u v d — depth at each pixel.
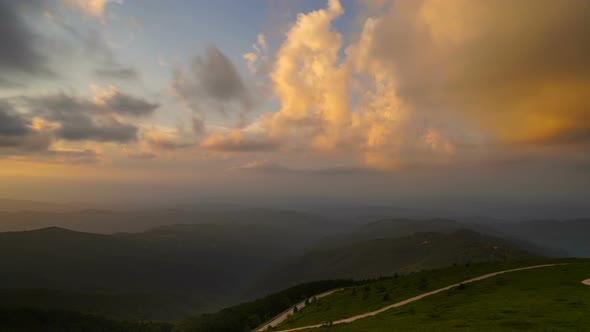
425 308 70.12
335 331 58.69
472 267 110.06
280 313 178.50
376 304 90.62
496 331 42.31
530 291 68.19
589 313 47.03
